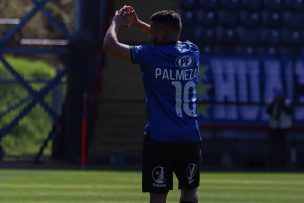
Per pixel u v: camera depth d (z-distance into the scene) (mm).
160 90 20812
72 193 44406
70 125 75000
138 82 78688
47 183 50750
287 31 81312
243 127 76562
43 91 78812
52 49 79938
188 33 80500
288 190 48375
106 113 76688
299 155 75000
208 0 82000
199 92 77125
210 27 80938
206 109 76875
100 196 43000
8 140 82188
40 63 110562
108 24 78625
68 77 76312
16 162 73125
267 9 82125
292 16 82062
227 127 76500
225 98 77312
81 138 74750
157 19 21125
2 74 89250
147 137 20953
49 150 81625
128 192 45312
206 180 55438
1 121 84250
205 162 74812
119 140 75625
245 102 77125
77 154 74750
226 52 79250
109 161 74188
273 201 41875
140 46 21062
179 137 20703
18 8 131125
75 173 59781
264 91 77812
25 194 43625
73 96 75500
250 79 77938
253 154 74938
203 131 76250
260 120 76938
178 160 20984
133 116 76812
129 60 20859
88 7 79250
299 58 78750
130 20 22125
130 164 72750
